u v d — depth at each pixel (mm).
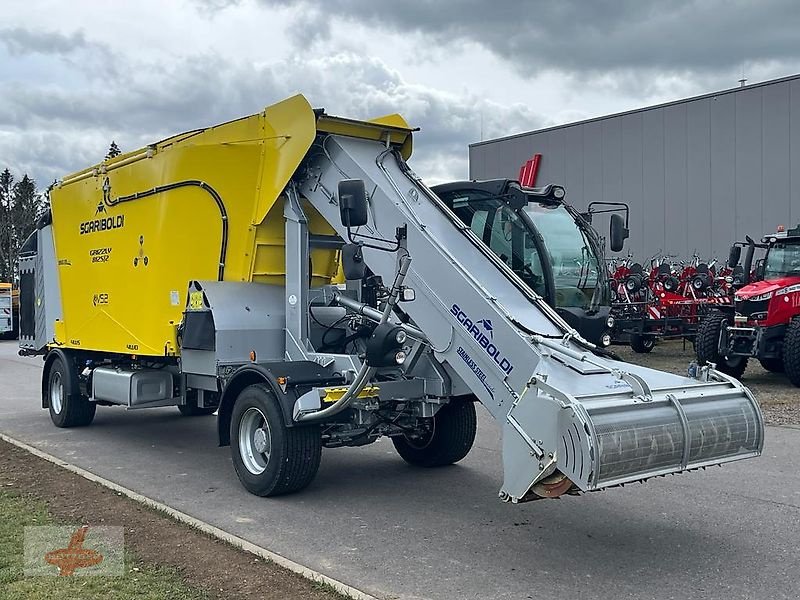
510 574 5121
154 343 8656
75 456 8961
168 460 8742
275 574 4867
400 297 6215
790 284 14406
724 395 5500
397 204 6844
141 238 8945
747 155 22750
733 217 23125
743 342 14781
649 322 19531
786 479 7688
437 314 6371
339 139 7340
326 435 7086
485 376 5969
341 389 6730
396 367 7074
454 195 8305
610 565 5289
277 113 7586
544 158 28297
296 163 7340
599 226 26484
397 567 5258
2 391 15133
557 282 7820
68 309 10656
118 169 9398
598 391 5059
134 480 7785
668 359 18562
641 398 5082
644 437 4883
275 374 6832
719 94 23297
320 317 7867
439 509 6703
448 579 5031
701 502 6855
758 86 22422
